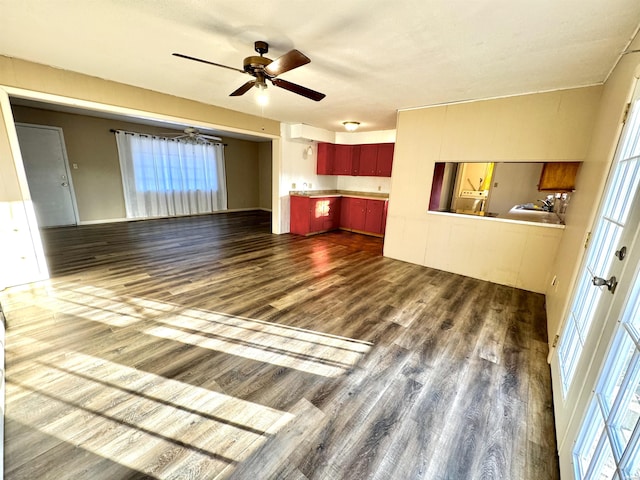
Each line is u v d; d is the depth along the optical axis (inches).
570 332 70.2
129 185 262.1
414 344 86.5
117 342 82.7
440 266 155.9
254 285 127.4
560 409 57.3
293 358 78.5
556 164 121.5
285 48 87.5
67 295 111.4
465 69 99.0
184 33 80.9
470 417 60.7
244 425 57.4
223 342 84.7
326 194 264.5
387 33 76.6
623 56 77.4
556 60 88.8
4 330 85.4
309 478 47.7
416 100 138.3
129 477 46.8
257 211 357.7
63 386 65.4
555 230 120.4
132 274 135.9
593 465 38.3
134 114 134.3
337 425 58.0
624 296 39.7
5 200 110.1
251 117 189.3
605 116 85.6
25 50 95.5
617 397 35.8
